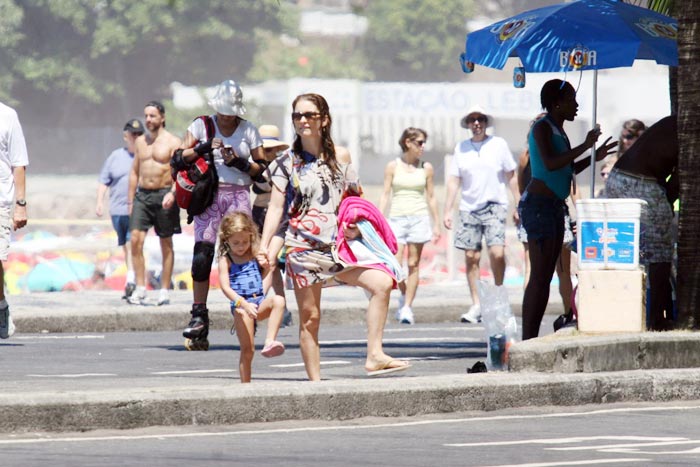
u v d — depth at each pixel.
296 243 25.78
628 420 24.47
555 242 31.25
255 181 34.12
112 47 150.25
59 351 35.25
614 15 31.67
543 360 26.75
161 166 46.00
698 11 31.09
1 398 21.73
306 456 20.19
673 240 32.53
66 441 21.27
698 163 31.19
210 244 34.12
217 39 154.12
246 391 23.27
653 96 126.19
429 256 67.12
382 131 127.56
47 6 149.88
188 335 34.38
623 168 31.73
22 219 35.28
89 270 61.50
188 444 21.16
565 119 31.72
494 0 159.12
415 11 154.88
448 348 35.94
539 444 21.56
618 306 29.73
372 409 24.14
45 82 150.50
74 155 149.75
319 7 160.25
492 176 44.88
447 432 22.81
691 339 29.23
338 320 46.78
